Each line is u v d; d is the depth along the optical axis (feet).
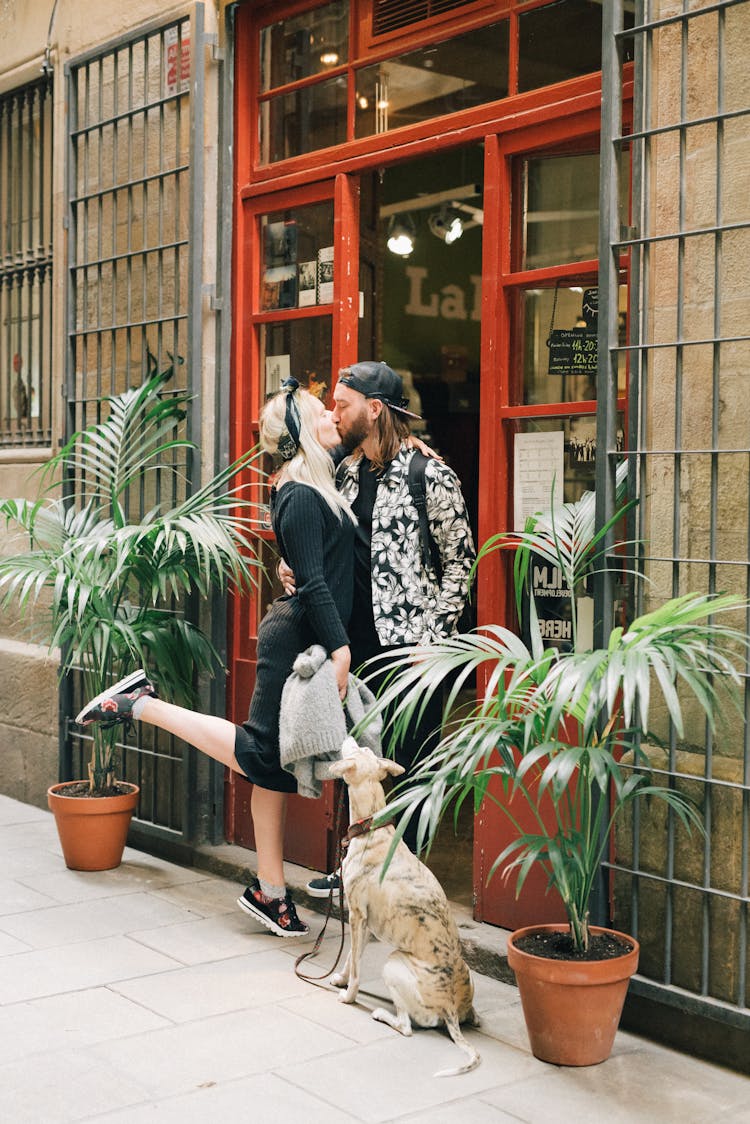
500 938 12.43
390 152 13.98
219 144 16.06
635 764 10.60
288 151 15.52
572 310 12.26
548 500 12.50
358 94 14.55
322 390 15.07
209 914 13.97
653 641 9.16
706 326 10.52
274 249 15.75
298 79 15.31
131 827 16.93
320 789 12.40
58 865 15.84
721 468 10.43
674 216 10.77
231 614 16.10
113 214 17.57
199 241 15.84
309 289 15.24
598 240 11.89
